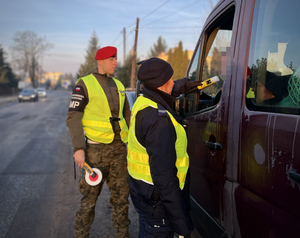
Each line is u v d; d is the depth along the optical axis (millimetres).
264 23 1334
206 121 1734
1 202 3299
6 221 2854
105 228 2717
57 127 9297
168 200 1278
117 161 2158
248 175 1280
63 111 15578
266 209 1166
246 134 1299
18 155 5504
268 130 1143
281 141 1066
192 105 2025
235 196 1402
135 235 2598
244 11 1490
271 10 1296
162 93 1396
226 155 1485
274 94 1175
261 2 1376
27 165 4816
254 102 1289
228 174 1464
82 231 2109
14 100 29203
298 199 983
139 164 1455
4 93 44062
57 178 4148
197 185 1896
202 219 1811
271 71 1232
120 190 2197
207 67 2037
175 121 1384
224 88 1549
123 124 2188
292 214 1025
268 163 1139
